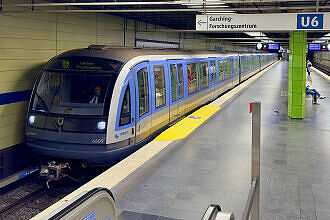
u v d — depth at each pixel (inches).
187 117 418.3
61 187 320.5
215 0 278.8
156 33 701.3
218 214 102.5
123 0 370.3
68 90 308.5
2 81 335.0
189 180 224.1
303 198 196.7
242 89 704.4
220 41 1244.5
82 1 376.5
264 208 184.2
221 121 404.5
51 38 397.7
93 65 310.0
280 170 241.0
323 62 1642.5
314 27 288.7
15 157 354.3
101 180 219.3
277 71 1397.6
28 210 277.1
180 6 419.5
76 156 295.3
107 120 290.2
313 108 478.9
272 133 343.9
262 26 296.5
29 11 324.8
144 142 334.6
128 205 189.5
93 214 110.7
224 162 258.8
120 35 556.1
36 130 310.0
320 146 299.1
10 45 341.4
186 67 451.8
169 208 185.8
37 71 380.2
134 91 311.9
